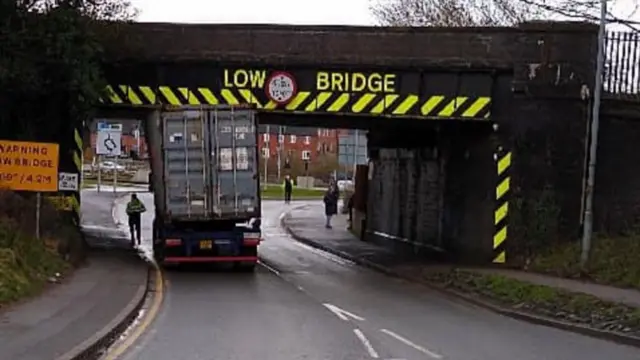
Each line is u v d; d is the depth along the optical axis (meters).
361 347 13.60
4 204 21.33
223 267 27.88
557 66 25.34
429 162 32.25
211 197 25.69
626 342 14.48
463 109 25.83
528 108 25.56
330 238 41.94
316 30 25.91
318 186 97.00
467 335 15.24
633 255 21.69
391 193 37.75
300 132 104.56
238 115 25.73
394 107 25.92
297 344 13.75
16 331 13.04
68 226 25.45
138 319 16.08
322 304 19.50
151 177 29.39
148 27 26.05
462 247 28.31
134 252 30.77
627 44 25.19
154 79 26.22
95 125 52.41
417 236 33.78
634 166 25.12
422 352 13.28
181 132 25.56
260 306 18.69
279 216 57.22
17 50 23.97
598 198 25.16
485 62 25.52
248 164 25.84
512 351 13.56
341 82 25.95
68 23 24.30
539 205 25.56
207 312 17.42
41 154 21.42
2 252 17.58
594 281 21.36
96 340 12.46
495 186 25.95
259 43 26.00
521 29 25.48
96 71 24.91
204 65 26.06
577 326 15.83
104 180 84.25
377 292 22.44
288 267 29.23
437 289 22.75
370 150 40.72
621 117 25.17
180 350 12.90
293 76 26.02
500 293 20.06
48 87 24.72
